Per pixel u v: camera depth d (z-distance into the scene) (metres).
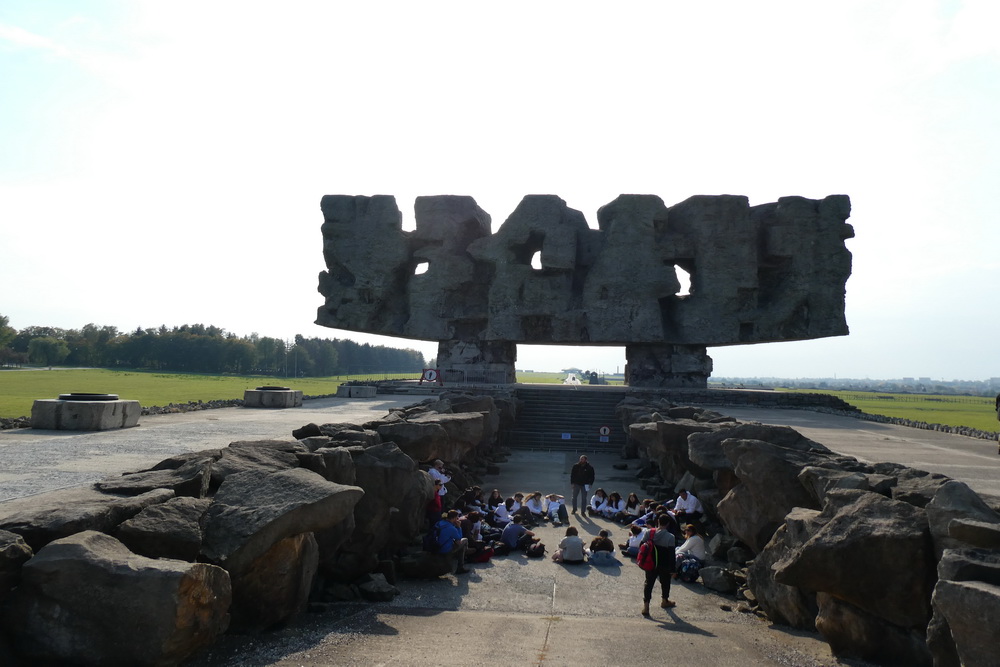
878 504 7.70
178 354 119.62
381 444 11.90
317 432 12.09
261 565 7.59
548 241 41.16
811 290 40.09
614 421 34.25
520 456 28.58
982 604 5.26
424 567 11.45
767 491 10.52
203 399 40.12
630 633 8.65
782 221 40.69
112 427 17.47
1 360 113.56
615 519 17.31
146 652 5.68
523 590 11.11
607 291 40.81
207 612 6.16
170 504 7.29
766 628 9.17
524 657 7.33
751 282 40.34
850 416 32.88
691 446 13.29
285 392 28.47
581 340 41.03
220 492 7.90
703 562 12.22
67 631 5.71
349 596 10.05
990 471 14.49
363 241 43.03
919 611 7.07
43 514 6.46
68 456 12.34
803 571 7.64
